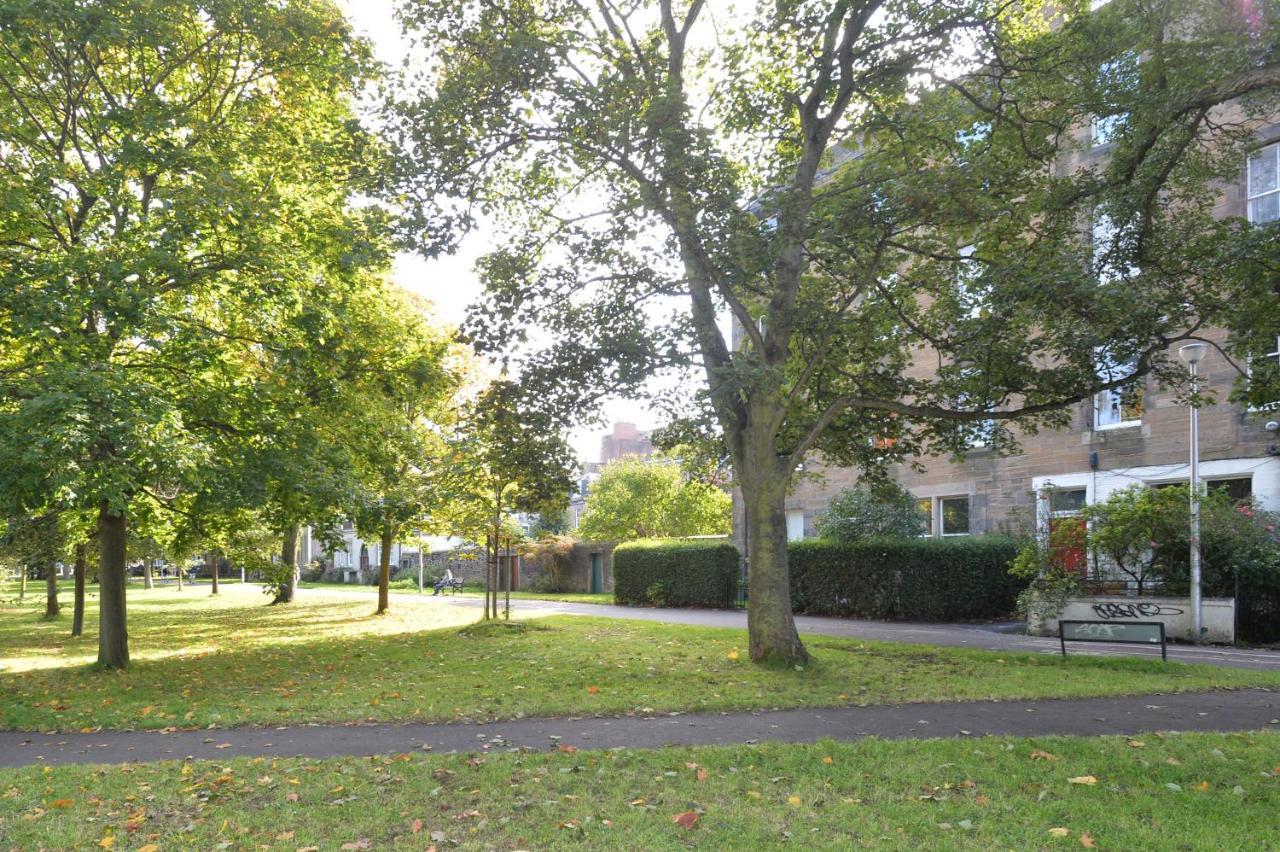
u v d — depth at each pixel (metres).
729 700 9.82
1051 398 12.71
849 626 19.73
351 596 39.38
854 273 12.52
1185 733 7.99
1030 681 11.06
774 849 5.22
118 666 14.49
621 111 11.20
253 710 10.00
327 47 14.58
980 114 13.55
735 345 28.33
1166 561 17.08
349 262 11.90
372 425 16.77
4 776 7.19
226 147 13.88
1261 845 5.21
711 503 42.22
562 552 40.88
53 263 11.70
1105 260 12.23
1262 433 17.53
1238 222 11.91
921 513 23.12
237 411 13.96
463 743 8.08
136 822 5.87
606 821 5.72
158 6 12.67
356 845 5.40
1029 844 5.25
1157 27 10.74
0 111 12.52
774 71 14.89
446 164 11.88
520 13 13.10
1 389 10.82
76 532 18.77
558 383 12.95
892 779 6.59
